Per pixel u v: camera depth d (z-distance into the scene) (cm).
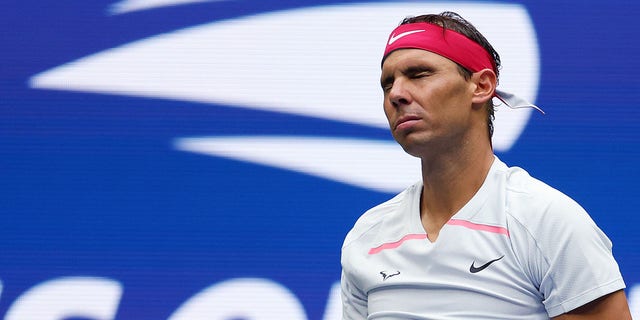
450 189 733
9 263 1308
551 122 1313
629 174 1302
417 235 738
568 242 681
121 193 1323
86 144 1334
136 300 1303
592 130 1312
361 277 759
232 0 1355
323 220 1312
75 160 1332
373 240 773
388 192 1312
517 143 1311
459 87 727
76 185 1327
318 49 1344
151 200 1323
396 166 1316
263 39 1347
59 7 1361
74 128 1339
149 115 1338
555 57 1327
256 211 1317
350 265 773
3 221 1317
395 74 736
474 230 708
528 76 1325
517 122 1313
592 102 1318
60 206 1323
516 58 1329
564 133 1311
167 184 1326
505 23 1336
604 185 1302
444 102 720
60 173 1330
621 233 1291
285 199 1318
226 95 1337
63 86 1346
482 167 738
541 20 1334
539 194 702
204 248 1312
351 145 1323
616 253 1288
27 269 1308
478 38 757
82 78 1347
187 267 1309
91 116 1341
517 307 695
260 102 1334
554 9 1336
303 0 1354
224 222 1316
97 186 1327
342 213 1313
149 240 1315
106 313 1301
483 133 745
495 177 729
